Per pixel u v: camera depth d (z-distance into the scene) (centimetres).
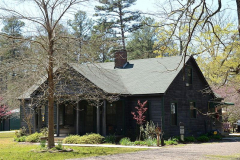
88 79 2459
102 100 2619
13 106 3047
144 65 2925
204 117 2895
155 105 2486
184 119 2666
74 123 2814
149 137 2330
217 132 2878
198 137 2639
